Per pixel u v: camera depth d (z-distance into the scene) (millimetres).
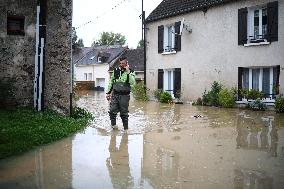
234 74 17812
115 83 9578
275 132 9406
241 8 17219
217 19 18641
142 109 16453
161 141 8039
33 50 10383
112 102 9656
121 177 5219
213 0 18875
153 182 4984
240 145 7605
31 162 5977
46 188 4684
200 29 19734
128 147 7344
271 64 16016
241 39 17266
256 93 16234
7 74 10047
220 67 18562
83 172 5453
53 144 7426
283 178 5129
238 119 12344
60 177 5176
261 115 13688
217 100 17922
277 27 15695
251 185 4828
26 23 10250
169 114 14047
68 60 10797
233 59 17828
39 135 7668
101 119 11914
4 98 9945
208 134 9062
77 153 6699
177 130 9719
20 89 10250
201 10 19578
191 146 7477
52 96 10586
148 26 23781
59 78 10664
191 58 20406
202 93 19703
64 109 10789
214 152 6898
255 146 7496
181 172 5473
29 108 10273
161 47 22484
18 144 6844
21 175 5234
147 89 23906
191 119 12328
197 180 5062
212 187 4758
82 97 27719
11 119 8828
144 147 7355
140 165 5898
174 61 21656
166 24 22172
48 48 10461
